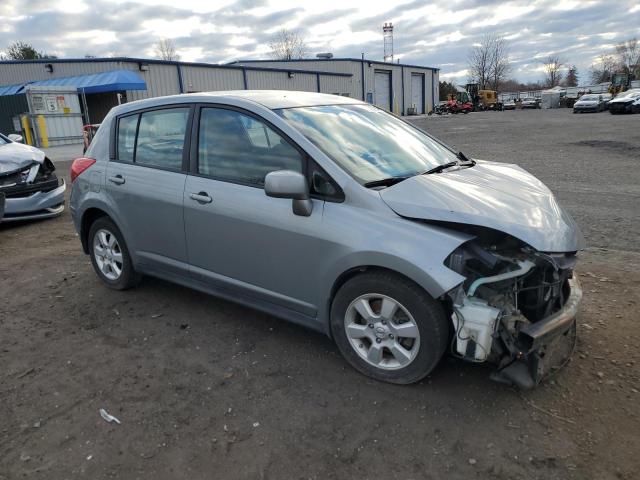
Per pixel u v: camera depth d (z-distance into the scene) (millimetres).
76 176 4797
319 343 3709
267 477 2449
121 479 2457
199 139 3848
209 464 2541
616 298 4273
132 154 4367
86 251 5035
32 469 2531
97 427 2838
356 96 51906
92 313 4336
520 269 2824
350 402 3000
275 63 50312
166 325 4066
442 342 2904
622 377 3148
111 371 3412
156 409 2986
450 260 2770
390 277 2943
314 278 3252
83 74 30938
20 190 7258
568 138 18797
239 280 3701
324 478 2438
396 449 2609
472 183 3303
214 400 3061
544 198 3293
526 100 67125
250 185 3527
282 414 2912
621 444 2594
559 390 3043
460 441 2650
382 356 3150
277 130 3400
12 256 6070
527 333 2717
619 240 5910
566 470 2439
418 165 3598
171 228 4012
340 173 3141
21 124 22125
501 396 3002
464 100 61688
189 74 33312
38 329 4074
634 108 34625
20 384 3281
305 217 3197
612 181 9664
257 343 3736
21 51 55469
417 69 61844
